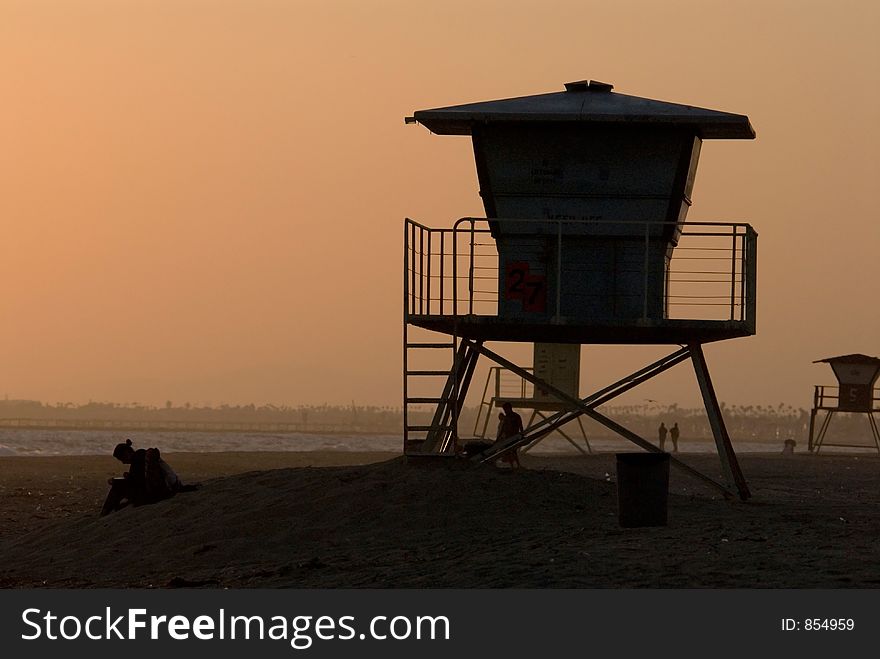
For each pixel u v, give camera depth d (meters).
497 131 29.42
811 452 97.88
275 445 153.25
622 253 29.22
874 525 23.59
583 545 20.06
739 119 28.42
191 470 60.25
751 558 18.05
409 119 29.23
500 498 24.64
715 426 30.05
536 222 29.30
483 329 29.11
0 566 23.58
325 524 23.58
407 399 28.23
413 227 28.38
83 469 58.03
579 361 61.69
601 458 72.00
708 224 28.75
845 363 97.50
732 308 28.64
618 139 29.22
